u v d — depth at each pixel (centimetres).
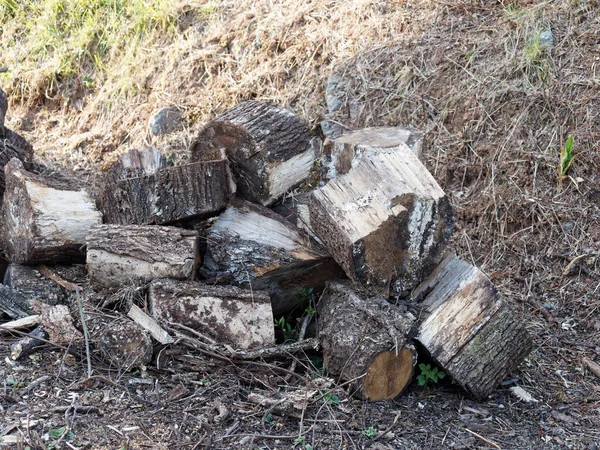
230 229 356
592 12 479
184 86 524
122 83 539
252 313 336
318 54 505
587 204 422
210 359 327
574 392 350
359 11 511
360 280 329
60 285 350
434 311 331
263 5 540
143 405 309
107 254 338
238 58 523
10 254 362
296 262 346
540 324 388
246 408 314
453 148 453
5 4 614
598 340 380
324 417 316
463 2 502
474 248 426
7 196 362
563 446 319
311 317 353
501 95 456
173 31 553
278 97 496
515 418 331
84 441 291
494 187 435
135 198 353
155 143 502
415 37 491
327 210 330
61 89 562
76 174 491
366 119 472
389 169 332
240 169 368
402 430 316
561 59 464
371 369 323
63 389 312
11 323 335
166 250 339
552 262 412
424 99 470
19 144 419
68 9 595
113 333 323
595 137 434
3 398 304
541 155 436
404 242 330
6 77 575
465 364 329
